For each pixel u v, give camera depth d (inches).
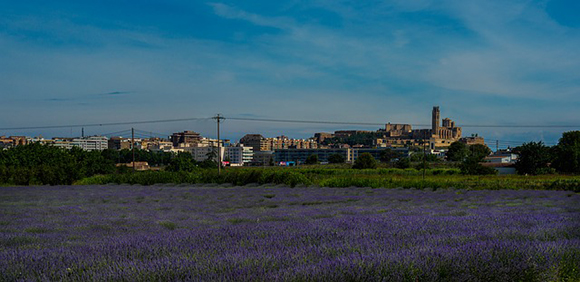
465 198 892.6
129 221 429.7
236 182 1598.2
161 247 234.4
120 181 1721.2
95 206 659.4
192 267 178.5
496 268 186.2
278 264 185.0
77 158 2689.5
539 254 207.2
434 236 266.5
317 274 163.8
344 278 162.9
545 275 192.5
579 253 217.5
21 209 596.4
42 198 880.9
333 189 1283.2
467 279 176.9
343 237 264.4
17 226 400.2
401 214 468.8
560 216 413.4
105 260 197.5
